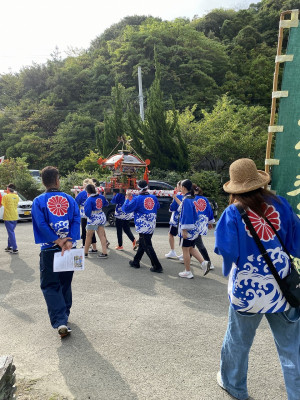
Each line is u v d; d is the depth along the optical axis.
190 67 32.62
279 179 2.60
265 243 2.05
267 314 2.18
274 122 2.74
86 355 3.04
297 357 2.10
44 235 3.26
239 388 2.42
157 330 3.53
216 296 4.59
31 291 4.81
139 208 5.68
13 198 7.12
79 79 40.41
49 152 31.89
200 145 18.30
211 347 3.17
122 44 39.19
